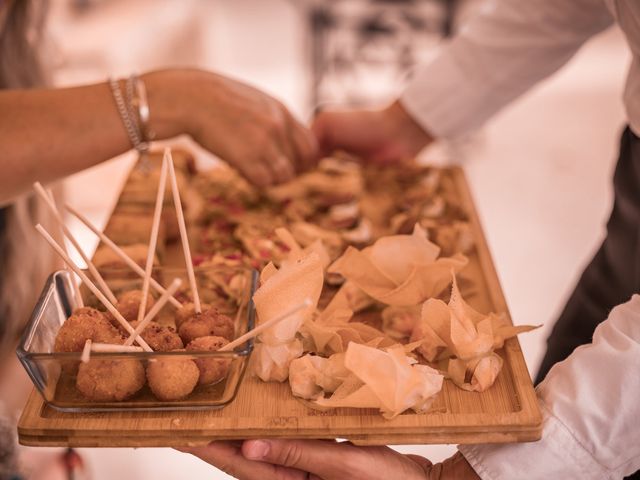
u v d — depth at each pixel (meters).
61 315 0.69
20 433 0.64
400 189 1.04
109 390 0.63
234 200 1.01
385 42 2.92
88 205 2.14
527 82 1.04
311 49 3.10
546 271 2.02
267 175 0.95
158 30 2.43
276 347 0.67
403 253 0.75
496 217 2.27
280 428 0.63
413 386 0.63
